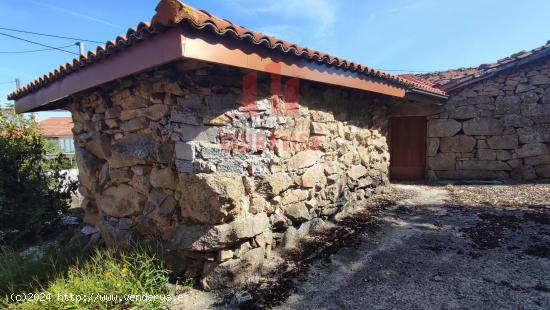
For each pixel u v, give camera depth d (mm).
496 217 3975
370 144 5254
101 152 3445
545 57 5980
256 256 2785
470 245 3154
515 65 6062
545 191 5203
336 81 3338
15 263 3150
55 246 3770
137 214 3105
